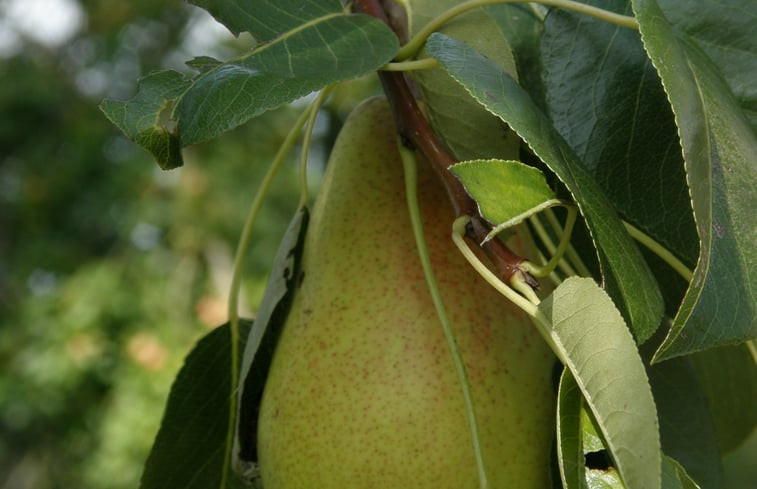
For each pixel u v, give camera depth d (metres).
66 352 1.77
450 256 0.38
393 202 0.39
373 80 1.09
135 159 1.97
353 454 0.36
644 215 0.39
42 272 2.00
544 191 0.33
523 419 0.37
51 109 2.16
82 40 2.19
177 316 1.81
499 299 0.38
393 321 0.37
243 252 0.44
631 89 0.39
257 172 1.86
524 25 0.45
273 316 0.40
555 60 0.40
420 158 0.39
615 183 0.39
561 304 0.32
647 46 0.34
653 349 0.43
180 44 2.07
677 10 0.39
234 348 0.44
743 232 0.33
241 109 0.35
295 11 0.38
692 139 0.33
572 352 0.32
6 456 1.84
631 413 0.30
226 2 0.38
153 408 1.71
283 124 1.88
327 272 0.39
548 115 0.40
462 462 0.36
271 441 0.38
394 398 0.36
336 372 0.37
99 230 2.06
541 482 0.37
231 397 0.44
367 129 0.41
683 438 0.43
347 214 0.39
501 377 0.37
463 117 0.38
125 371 1.75
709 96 0.35
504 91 0.35
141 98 0.36
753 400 0.49
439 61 0.35
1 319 1.93
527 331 0.38
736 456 1.68
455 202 0.36
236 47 1.84
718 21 0.39
